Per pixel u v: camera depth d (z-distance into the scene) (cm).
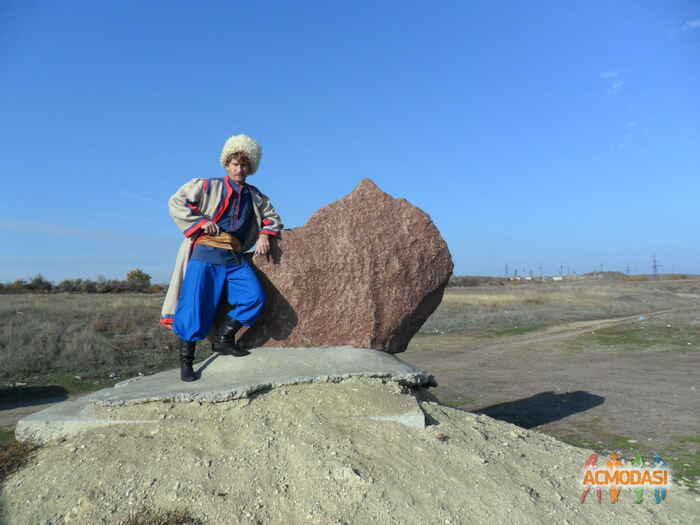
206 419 368
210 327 456
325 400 389
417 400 436
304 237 489
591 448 511
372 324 488
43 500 302
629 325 1856
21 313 1741
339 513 285
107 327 1564
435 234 518
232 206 441
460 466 341
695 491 382
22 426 376
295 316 479
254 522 280
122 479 312
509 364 1192
